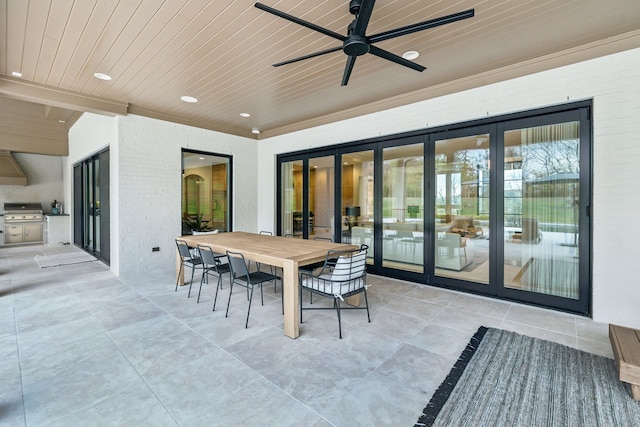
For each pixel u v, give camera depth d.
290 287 2.60
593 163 2.91
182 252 3.85
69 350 2.35
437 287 4.04
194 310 3.23
